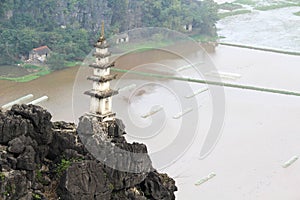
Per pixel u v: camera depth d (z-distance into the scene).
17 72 197.00
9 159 58.12
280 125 153.88
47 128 61.84
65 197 59.00
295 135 147.00
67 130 65.81
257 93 181.12
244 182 120.94
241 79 195.50
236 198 115.44
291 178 124.62
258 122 155.00
